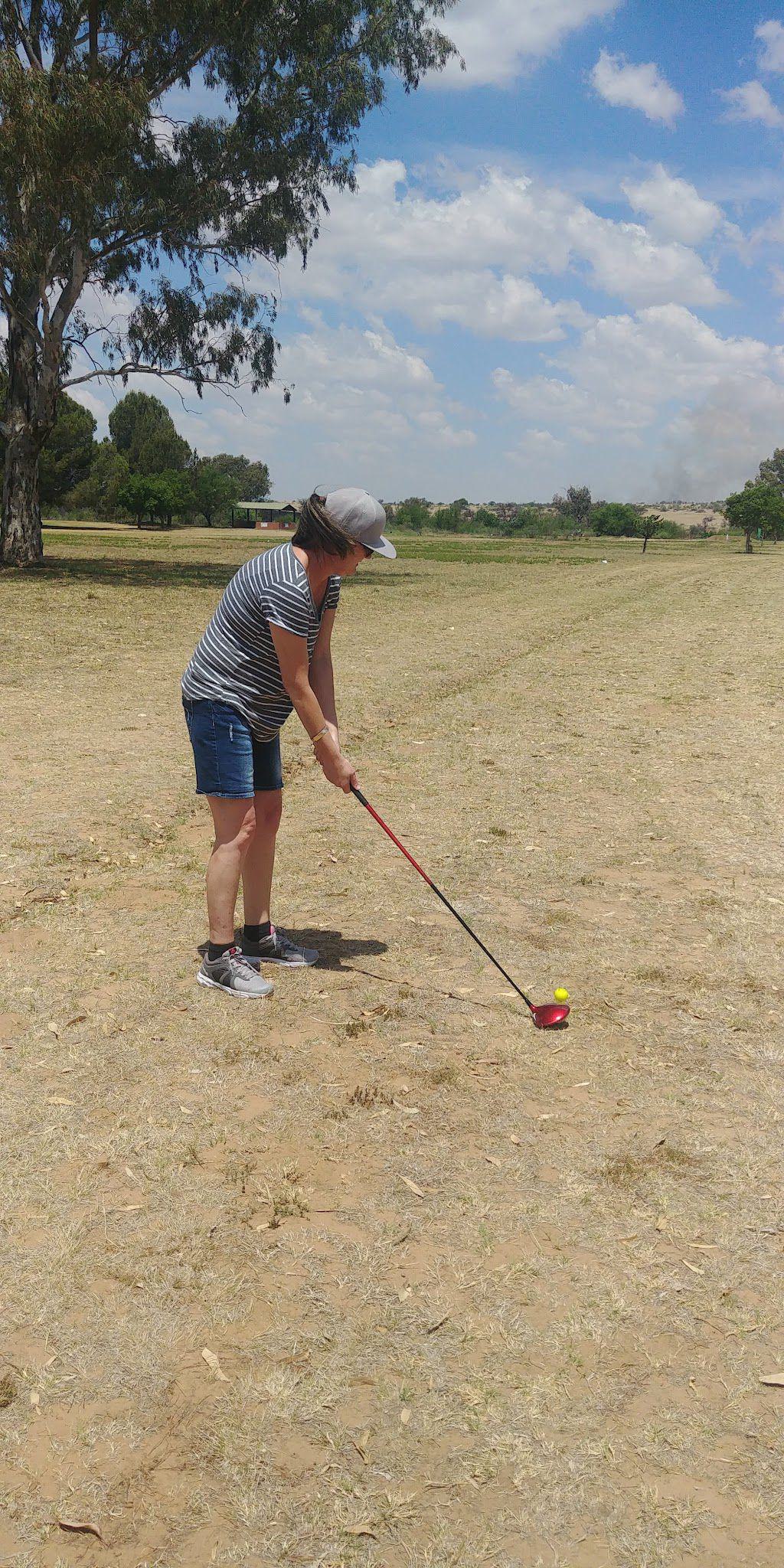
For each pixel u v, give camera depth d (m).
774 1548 1.93
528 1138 3.20
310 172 26.83
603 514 116.69
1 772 7.65
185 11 22.92
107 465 95.56
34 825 6.36
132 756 8.24
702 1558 1.91
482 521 119.31
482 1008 4.08
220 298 27.64
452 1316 2.46
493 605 23.12
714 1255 2.69
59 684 11.52
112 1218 2.78
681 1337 2.42
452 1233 2.75
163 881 5.47
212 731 3.97
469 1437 2.14
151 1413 2.19
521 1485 2.04
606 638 17.08
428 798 7.29
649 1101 3.43
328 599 4.08
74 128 21.25
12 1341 2.37
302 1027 3.88
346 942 4.73
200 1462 2.07
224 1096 3.39
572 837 6.42
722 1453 2.12
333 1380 2.27
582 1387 2.27
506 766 8.26
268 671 3.96
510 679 12.62
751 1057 3.73
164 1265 2.61
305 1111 3.31
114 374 27.83
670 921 5.05
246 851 4.11
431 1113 3.32
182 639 15.66
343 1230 2.75
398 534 105.31
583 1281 2.59
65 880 5.44
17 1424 2.15
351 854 6.00
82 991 4.12
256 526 107.44
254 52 24.80
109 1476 2.04
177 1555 1.89
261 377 28.31
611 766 8.30
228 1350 2.35
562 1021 3.95
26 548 28.83
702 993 4.25
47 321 26.48
